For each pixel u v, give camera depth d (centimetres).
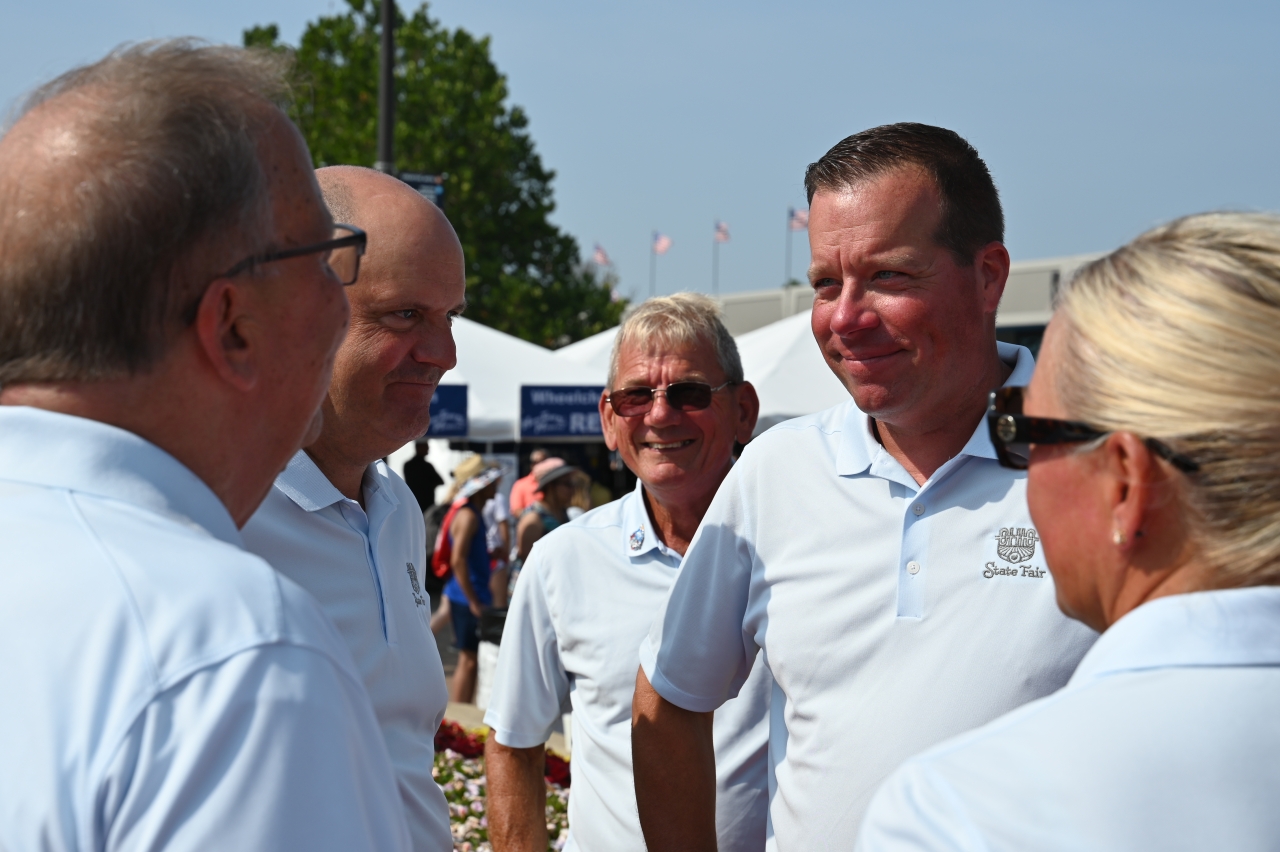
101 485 106
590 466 1850
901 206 185
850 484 199
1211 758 90
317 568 189
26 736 94
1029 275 1246
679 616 219
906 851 95
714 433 273
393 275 194
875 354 190
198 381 113
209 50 121
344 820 100
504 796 275
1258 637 96
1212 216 105
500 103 2956
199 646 98
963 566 184
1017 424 109
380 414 198
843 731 186
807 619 194
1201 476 96
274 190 119
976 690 177
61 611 98
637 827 256
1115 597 107
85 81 112
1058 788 91
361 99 2812
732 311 1817
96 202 104
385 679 194
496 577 874
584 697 271
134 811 92
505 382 1123
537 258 3062
